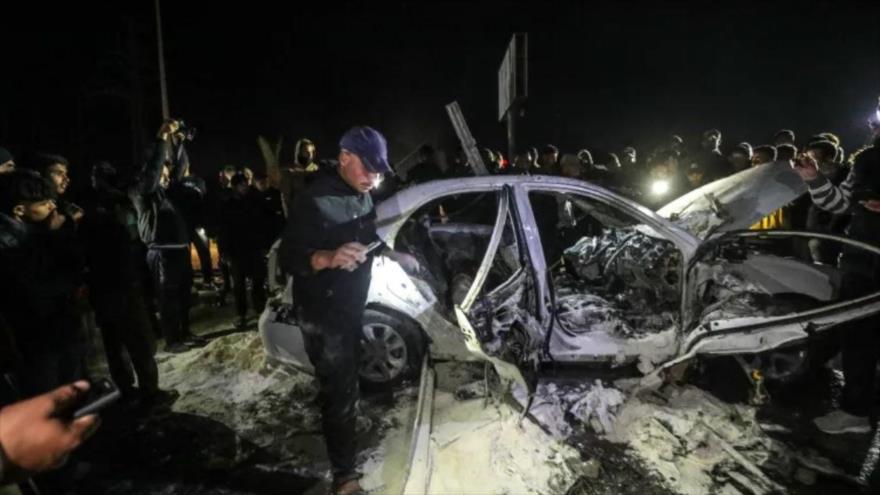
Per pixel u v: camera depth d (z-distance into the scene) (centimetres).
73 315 292
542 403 338
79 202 443
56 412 82
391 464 298
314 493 279
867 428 319
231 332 555
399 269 366
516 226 366
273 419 353
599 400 333
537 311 350
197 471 300
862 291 340
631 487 275
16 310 261
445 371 380
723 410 335
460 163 729
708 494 269
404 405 360
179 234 488
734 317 325
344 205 246
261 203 593
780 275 347
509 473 284
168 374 430
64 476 278
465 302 336
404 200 370
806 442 311
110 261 353
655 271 373
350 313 247
